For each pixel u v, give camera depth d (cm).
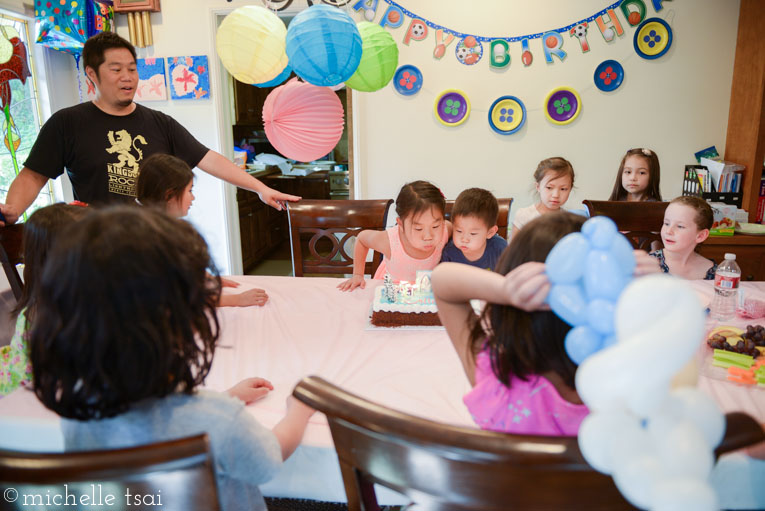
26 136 320
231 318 150
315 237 224
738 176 301
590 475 49
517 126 328
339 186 543
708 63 314
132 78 201
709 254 289
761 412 95
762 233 285
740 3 305
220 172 228
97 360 60
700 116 321
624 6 311
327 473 87
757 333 120
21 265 228
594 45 317
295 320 148
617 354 42
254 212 454
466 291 72
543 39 319
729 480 78
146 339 61
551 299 55
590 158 332
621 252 53
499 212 238
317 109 208
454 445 51
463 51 324
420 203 167
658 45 314
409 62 329
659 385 42
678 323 41
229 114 358
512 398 73
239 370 117
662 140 326
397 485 58
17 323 117
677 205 181
